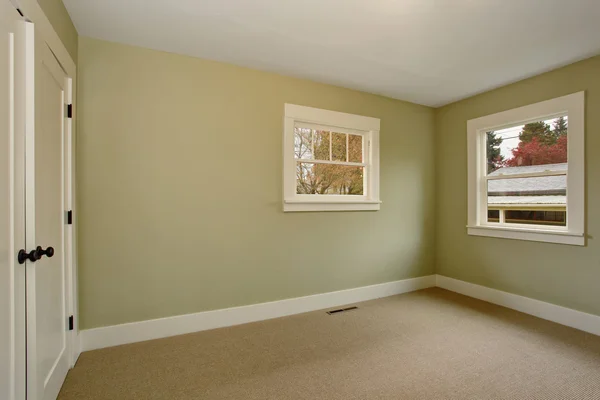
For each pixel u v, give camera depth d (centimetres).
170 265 243
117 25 205
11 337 112
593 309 247
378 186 340
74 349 199
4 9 107
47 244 150
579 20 197
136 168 232
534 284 287
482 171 340
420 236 375
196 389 173
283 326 261
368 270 337
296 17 197
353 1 180
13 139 115
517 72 279
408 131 365
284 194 287
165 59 242
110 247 225
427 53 245
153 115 238
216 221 260
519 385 176
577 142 256
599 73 245
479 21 200
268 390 172
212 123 258
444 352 215
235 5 185
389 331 250
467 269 349
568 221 262
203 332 249
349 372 190
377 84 310
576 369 193
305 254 300
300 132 303
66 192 187
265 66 270
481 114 335
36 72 130
